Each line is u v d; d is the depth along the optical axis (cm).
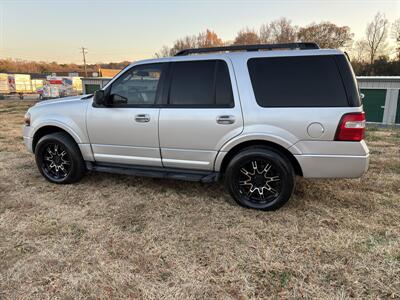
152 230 296
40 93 3766
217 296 208
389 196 377
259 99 314
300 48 321
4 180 437
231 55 330
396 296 206
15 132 885
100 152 393
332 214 327
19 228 299
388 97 1080
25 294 210
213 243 272
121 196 380
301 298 206
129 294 211
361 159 294
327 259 247
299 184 417
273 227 299
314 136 299
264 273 232
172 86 348
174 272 233
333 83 294
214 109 329
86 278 226
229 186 339
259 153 318
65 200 367
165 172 366
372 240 274
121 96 373
